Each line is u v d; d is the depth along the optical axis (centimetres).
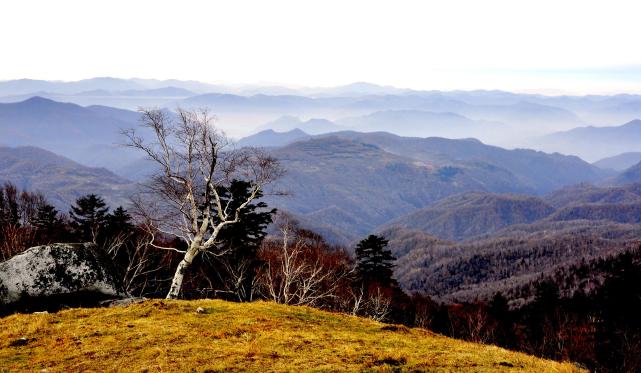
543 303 7131
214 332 1780
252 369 1355
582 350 4700
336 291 4562
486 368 1395
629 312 4838
